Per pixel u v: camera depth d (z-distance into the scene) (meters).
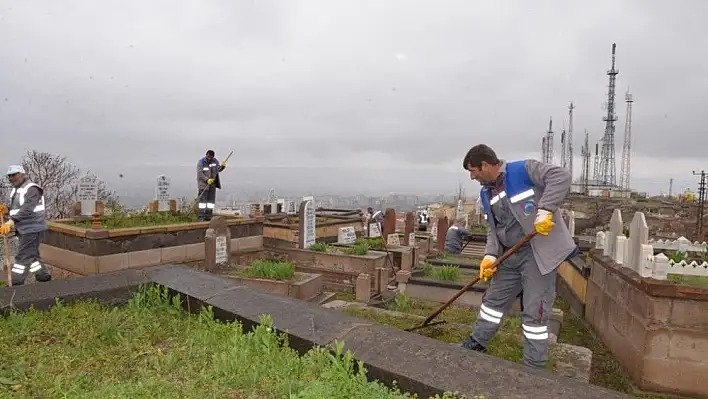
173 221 11.70
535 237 3.94
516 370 2.60
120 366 2.93
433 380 2.54
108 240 8.98
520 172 4.00
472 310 8.65
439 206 34.06
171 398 2.47
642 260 6.27
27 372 2.81
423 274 10.76
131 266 9.35
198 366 2.92
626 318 6.65
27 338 3.28
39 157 21.81
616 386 6.12
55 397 2.50
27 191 7.87
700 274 6.66
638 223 6.65
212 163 12.24
